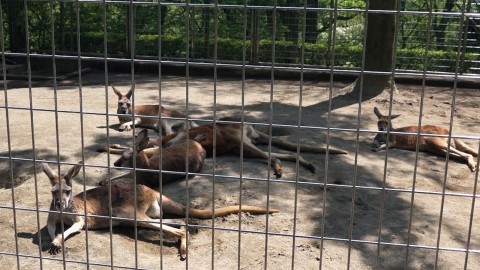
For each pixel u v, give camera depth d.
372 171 6.74
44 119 8.89
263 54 14.77
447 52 14.07
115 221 4.91
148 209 5.01
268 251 4.46
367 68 11.56
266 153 7.09
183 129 7.96
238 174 6.50
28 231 4.77
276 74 14.17
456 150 7.47
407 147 7.79
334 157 7.29
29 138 7.70
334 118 9.64
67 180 4.70
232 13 15.24
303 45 2.70
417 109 10.64
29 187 5.82
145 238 4.77
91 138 7.90
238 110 10.23
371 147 7.74
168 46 15.44
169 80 13.86
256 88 12.82
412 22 14.60
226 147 7.25
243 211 5.23
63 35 15.85
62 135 7.92
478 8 13.42
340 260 4.36
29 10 15.73
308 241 4.68
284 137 8.29
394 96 11.69
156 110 8.88
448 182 6.50
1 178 6.27
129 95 8.81
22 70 15.09
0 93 11.66
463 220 5.30
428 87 13.15
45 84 13.07
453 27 14.26
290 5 14.74
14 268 4.08
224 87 12.87
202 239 4.71
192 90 12.38
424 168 7.00
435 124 9.40
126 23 15.66
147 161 6.04
